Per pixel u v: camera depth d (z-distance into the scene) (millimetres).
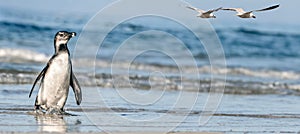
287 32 97250
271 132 23328
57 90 25500
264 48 75812
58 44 25531
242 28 94938
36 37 63375
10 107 26750
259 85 42406
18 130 21266
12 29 68688
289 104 33500
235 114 27938
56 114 25344
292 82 46219
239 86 41000
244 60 63969
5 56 47250
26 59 47062
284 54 72000
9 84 34562
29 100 29297
